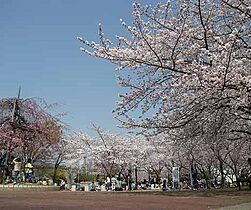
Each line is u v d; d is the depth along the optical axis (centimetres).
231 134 1780
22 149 2809
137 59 1395
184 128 1557
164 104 1480
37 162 3609
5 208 1001
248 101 1213
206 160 3447
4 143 2636
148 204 1228
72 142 4338
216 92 1238
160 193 2138
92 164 4653
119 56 1406
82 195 1867
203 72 1207
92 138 4550
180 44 1370
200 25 1377
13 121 2680
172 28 1386
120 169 4506
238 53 1310
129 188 3759
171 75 1448
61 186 2952
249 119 1408
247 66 1288
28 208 1015
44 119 2931
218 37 1317
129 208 1065
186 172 4697
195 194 1967
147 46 1395
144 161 4341
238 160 3189
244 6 1317
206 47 1309
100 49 1414
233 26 1377
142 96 1495
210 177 3975
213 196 1742
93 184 3609
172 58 1331
